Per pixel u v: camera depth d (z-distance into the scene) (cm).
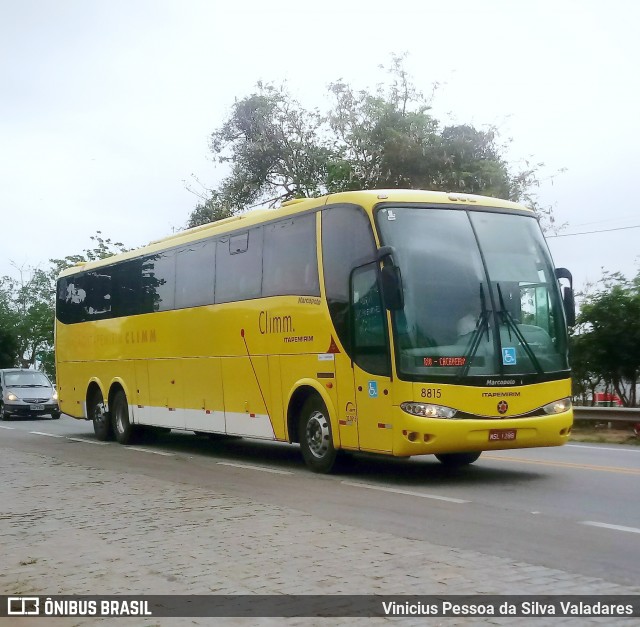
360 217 1141
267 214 1360
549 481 1129
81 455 1573
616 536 769
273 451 1633
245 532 801
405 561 669
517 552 706
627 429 1877
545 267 1180
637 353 2208
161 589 615
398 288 1053
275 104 3538
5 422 2797
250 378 1379
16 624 552
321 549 719
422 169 3084
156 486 1129
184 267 1596
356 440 1145
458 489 1067
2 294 6247
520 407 1098
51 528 855
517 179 3080
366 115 3153
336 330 1175
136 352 1755
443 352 1071
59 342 2127
